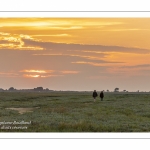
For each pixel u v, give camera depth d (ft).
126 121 110.11
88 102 191.93
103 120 111.65
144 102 186.09
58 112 134.21
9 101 193.67
